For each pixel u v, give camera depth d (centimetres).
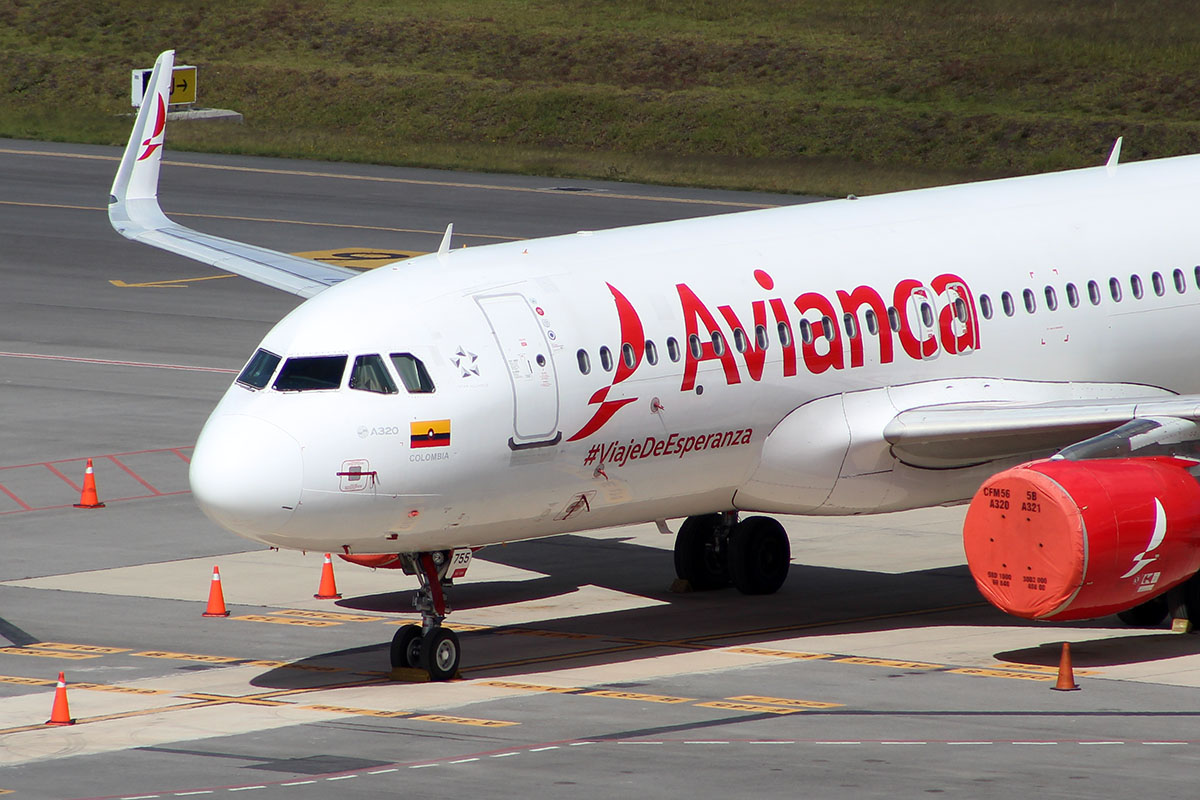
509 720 8100
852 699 8438
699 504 9888
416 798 6869
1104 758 7369
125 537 12088
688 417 9419
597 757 7431
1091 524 8731
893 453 10112
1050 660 9225
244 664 9275
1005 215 11138
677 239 9988
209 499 8406
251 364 8931
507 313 9025
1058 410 9700
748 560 10750
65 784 7138
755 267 9950
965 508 13175
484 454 8756
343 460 8462
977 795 6838
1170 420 9375
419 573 9125
